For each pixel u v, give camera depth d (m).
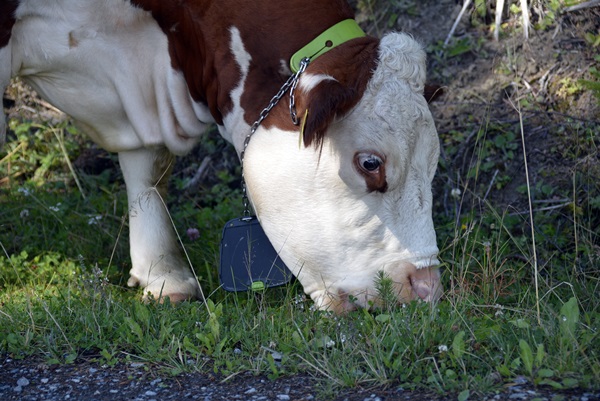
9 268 5.93
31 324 4.66
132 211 5.75
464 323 4.36
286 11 4.79
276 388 4.02
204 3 4.96
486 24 7.63
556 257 5.94
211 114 5.29
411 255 4.69
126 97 5.33
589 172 6.37
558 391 3.75
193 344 4.43
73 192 7.51
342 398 3.88
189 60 5.14
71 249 6.30
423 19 7.86
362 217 4.64
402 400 3.80
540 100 7.05
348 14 4.87
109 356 4.34
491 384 3.82
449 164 6.90
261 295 5.13
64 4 5.02
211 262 6.11
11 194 7.33
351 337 4.36
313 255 4.78
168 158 5.84
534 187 6.57
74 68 5.22
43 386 4.15
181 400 3.97
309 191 4.67
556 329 4.25
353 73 4.55
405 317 4.34
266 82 4.85
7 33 5.04
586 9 7.23
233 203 7.01
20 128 7.93
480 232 6.10
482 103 7.17
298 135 4.64
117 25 5.11
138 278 5.69
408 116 4.52
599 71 6.70
